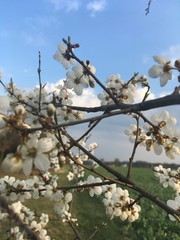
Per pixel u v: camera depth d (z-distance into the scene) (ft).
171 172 0.94
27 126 0.39
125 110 0.44
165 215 3.07
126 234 2.56
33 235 0.46
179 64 0.53
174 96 0.43
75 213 2.86
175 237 2.57
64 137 0.77
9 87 0.88
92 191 0.81
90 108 0.66
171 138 0.62
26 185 0.77
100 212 2.93
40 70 0.67
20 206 0.87
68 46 0.71
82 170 1.75
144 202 3.40
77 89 0.75
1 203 0.43
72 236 2.34
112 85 0.83
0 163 0.38
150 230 2.60
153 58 0.55
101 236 2.43
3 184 0.74
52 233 2.32
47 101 0.86
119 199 0.78
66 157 0.66
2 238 1.80
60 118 0.84
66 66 0.74
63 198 0.74
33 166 0.40
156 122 0.62
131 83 0.83
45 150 0.39
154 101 0.44
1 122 0.37
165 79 0.54
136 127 0.74
